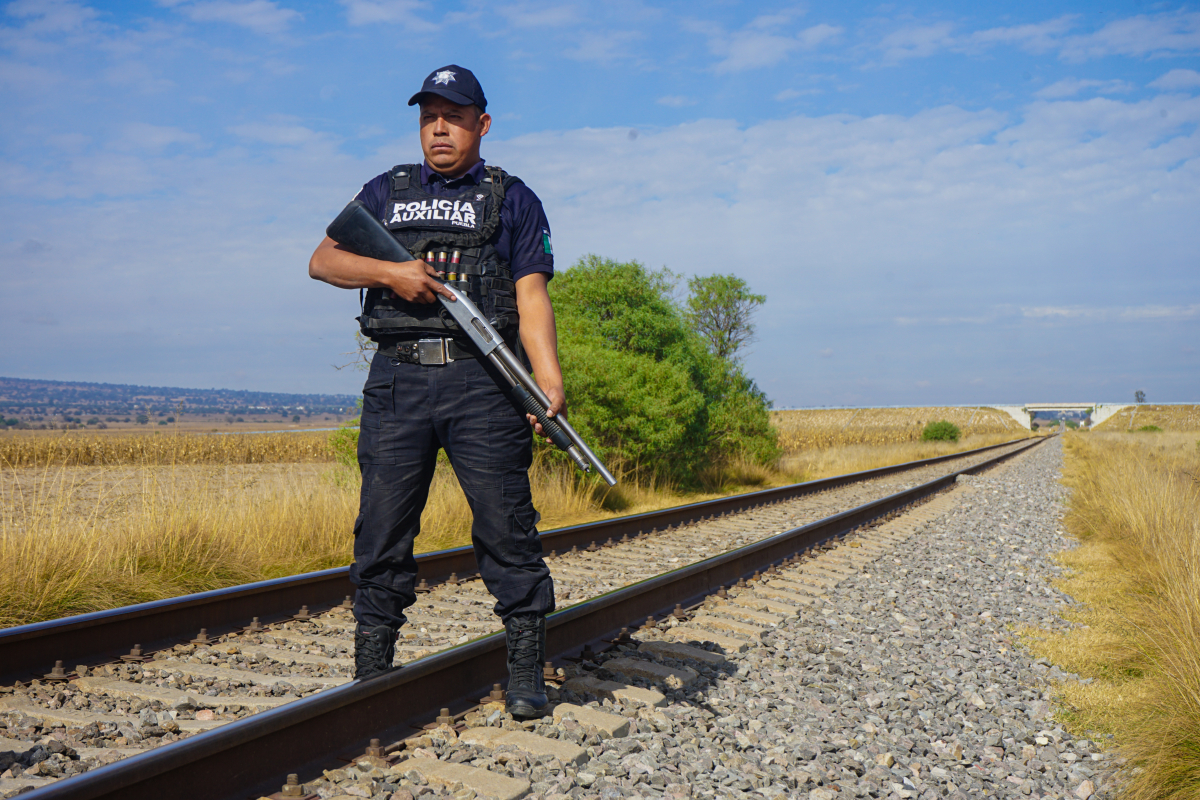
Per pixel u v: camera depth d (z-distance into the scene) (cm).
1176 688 359
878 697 390
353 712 275
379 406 283
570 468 1177
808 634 497
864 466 2586
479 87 284
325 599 529
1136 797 304
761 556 698
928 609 597
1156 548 729
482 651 336
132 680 362
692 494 1519
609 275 1658
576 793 253
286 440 3081
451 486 955
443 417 278
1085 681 450
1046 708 402
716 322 2759
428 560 603
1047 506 1361
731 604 551
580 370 1284
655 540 862
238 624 467
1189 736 321
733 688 380
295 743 254
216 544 657
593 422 1273
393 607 295
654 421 1326
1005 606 622
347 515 798
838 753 321
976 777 315
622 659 394
